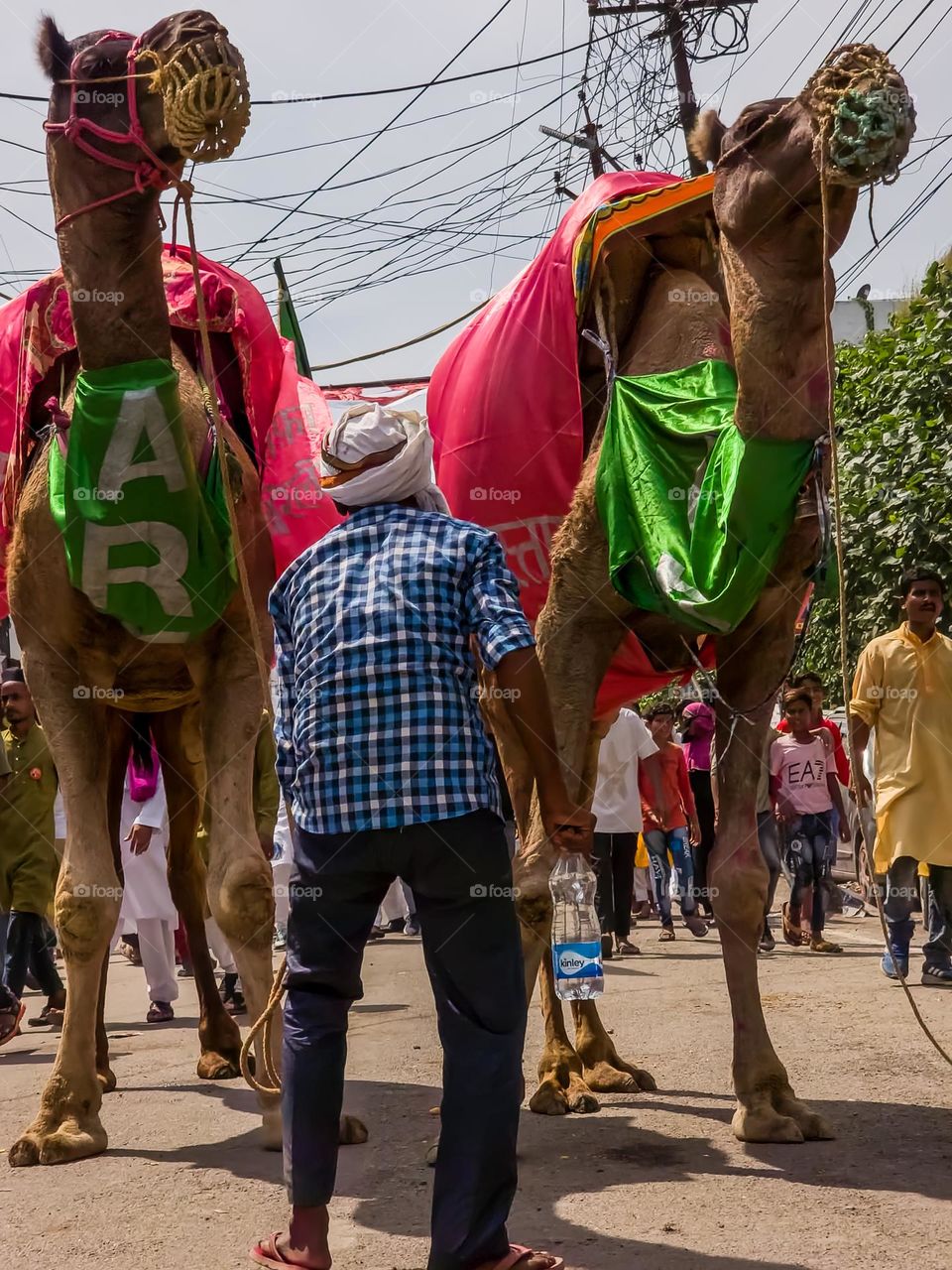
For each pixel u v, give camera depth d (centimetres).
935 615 765
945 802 756
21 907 809
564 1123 482
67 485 454
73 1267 347
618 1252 344
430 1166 429
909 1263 330
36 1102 568
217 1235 368
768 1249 342
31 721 821
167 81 410
